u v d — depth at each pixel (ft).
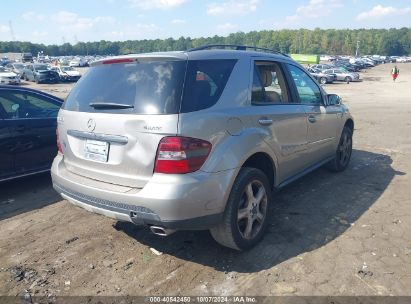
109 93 10.77
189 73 10.19
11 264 11.38
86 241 12.73
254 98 12.17
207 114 10.12
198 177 9.75
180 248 12.14
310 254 11.59
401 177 19.11
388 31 542.57
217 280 10.39
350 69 188.55
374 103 61.62
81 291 10.06
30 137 17.57
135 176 10.06
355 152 24.88
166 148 9.48
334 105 17.89
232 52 12.14
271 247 12.01
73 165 11.82
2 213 15.21
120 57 11.03
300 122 14.35
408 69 223.71
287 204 15.49
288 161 13.94
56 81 111.86
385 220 13.94
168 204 9.43
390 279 10.27
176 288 10.11
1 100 16.98
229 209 10.67
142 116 9.78
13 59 262.67
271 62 13.70
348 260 11.22
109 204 10.32
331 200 15.92
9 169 17.02
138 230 13.48
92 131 10.77
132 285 10.28
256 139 11.59
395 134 31.83
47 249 12.23
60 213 15.14
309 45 522.47
